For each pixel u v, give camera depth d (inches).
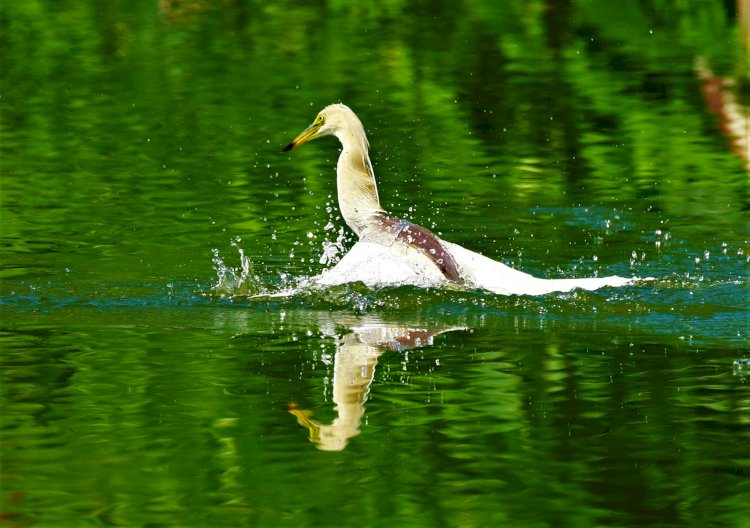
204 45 1162.6
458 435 332.2
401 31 1214.3
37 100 941.2
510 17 1268.5
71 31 1223.5
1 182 703.7
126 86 992.9
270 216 636.7
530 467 311.3
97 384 370.0
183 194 682.8
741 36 1156.5
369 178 546.0
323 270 529.3
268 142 815.1
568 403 354.6
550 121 870.4
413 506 288.5
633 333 425.7
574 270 527.8
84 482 301.0
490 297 471.5
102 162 759.7
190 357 397.7
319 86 983.6
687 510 286.8
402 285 478.0
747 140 807.1
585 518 283.6
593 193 689.0
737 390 363.3
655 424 338.3
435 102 926.4
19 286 494.0
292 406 351.9
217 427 335.9
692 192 689.6
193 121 874.1
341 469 310.2
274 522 280.7
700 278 504.4
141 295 482.6
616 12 1274.6
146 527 277.9
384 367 388.2
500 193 688.4
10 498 291.7
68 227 604.4
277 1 1380.4
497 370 383.9
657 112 884.6
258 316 451.8
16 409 348.2
